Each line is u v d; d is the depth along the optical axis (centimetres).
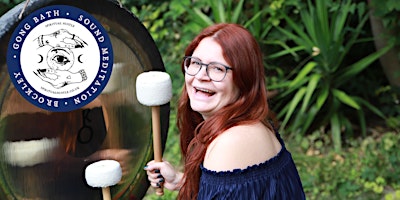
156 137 217
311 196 432
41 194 203
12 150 195
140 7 641
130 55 211
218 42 197
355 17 558
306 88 493
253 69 199
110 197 212
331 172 450
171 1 609
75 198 210
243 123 199
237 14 519
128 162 221
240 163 194
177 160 477
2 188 195
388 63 528
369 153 473
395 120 513
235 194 192
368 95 557
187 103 223
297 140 498
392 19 484
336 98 504
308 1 503
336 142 488
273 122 219
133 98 216
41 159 201
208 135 200
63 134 204
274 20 527
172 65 573
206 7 579
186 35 577
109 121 213
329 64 485
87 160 211
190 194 212
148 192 446
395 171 448
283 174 203
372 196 429
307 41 496
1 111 190
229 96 200
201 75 199
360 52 575
